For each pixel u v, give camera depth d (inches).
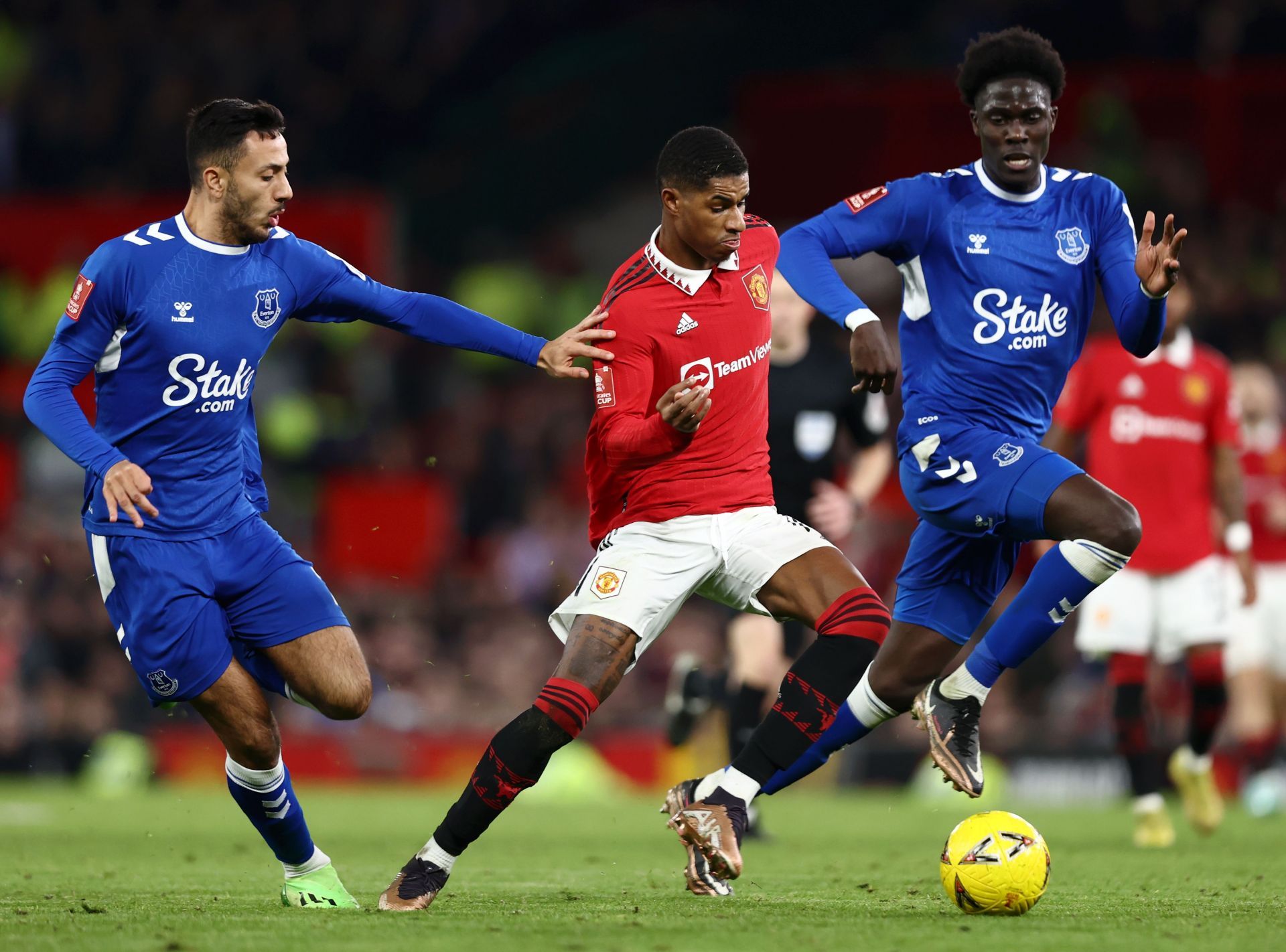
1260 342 2304.4
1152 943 508.1
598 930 536.1
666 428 597.9
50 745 2038.6
